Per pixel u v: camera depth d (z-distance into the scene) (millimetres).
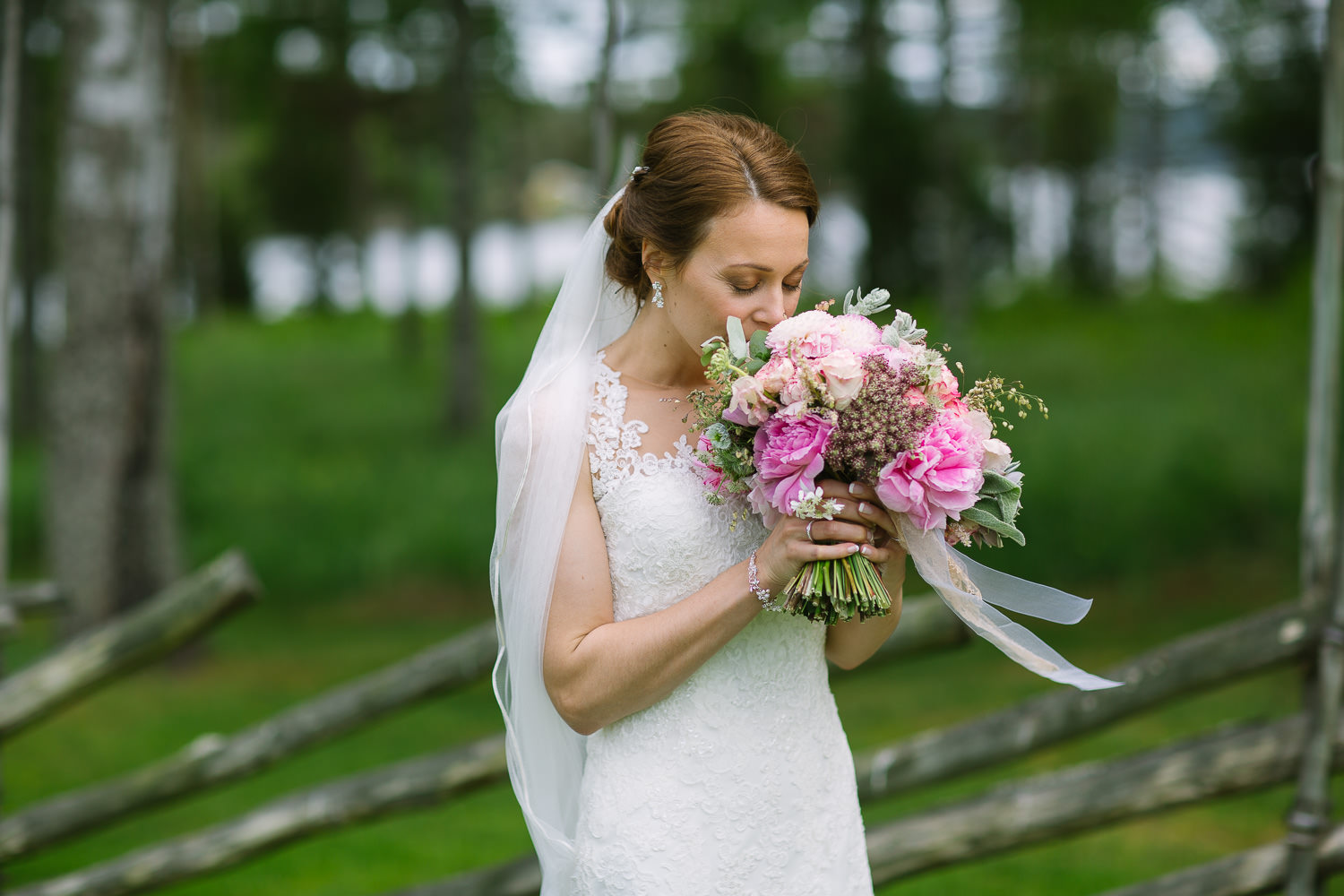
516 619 1895
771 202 1766
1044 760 5434
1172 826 4559
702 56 14086
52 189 14109
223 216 22391
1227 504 8703
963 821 2895
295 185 19641
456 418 12477
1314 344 2756
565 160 20516
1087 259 19875
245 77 13266
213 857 3342
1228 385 11414
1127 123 19734
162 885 3387
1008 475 1776
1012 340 14773
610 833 1891
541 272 24562
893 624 2002
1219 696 6238
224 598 3387
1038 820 2852
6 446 3646
